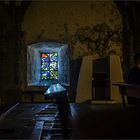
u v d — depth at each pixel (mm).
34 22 10188
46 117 5695
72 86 10000
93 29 10164
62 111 3277
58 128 4355
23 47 10102
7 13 9891
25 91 10016
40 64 11289
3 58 9875
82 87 9289
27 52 10086
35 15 10195
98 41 10133
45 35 10172
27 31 10164
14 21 10000
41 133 4039
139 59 6930
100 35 10148
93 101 8727
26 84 10031
